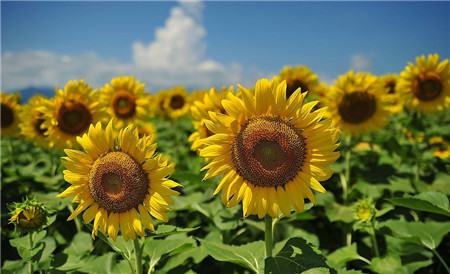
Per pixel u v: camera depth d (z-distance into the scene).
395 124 1.85
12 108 1.64
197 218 1.10
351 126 1.29
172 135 2.59
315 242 0.92
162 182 0.63
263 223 0.93
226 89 1.00
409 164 1.37
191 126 2.67
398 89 1.41
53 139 1.13
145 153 0.64
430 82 1.35
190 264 0.83
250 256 0.68
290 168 0.62
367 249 1.00
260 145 0.61
